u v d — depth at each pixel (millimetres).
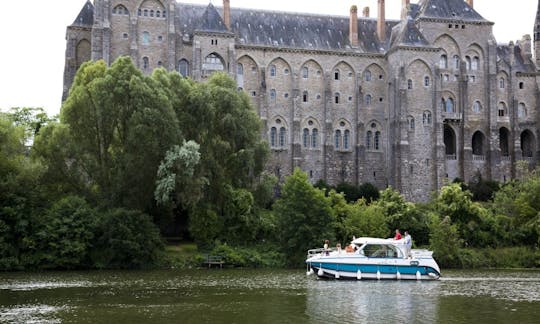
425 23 123875
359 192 114375
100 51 108250
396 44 120125
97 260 72625
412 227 85062
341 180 121938
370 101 124062
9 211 70000
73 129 78625
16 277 62438
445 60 125062
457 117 123500
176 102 83062
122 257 72688
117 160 76750
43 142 78062
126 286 54688
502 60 130000
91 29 112500
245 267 76062
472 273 70500
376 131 124000
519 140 127812
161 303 44500
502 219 89062
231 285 55562
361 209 84500
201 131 83500
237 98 87750
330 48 124000
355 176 122438
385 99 124562
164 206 79562
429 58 120250
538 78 132500
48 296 48062
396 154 117750
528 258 81875
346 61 123750
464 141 123375
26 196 72125
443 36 124750
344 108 123500
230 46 114375
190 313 40406
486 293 50469
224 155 84562
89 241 72750
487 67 126125
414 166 118000
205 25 114000
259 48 119562
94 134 79062
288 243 77688
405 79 118625
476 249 84312
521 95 131750
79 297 47500
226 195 81875
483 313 40781
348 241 80875
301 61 121812
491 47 126125
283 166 119688
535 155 130750
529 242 87250
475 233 86312
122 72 78500
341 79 123688
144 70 111938
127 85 77375
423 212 87875
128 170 75062
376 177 122812
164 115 76812
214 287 54094
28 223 71188
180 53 115250
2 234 70312
